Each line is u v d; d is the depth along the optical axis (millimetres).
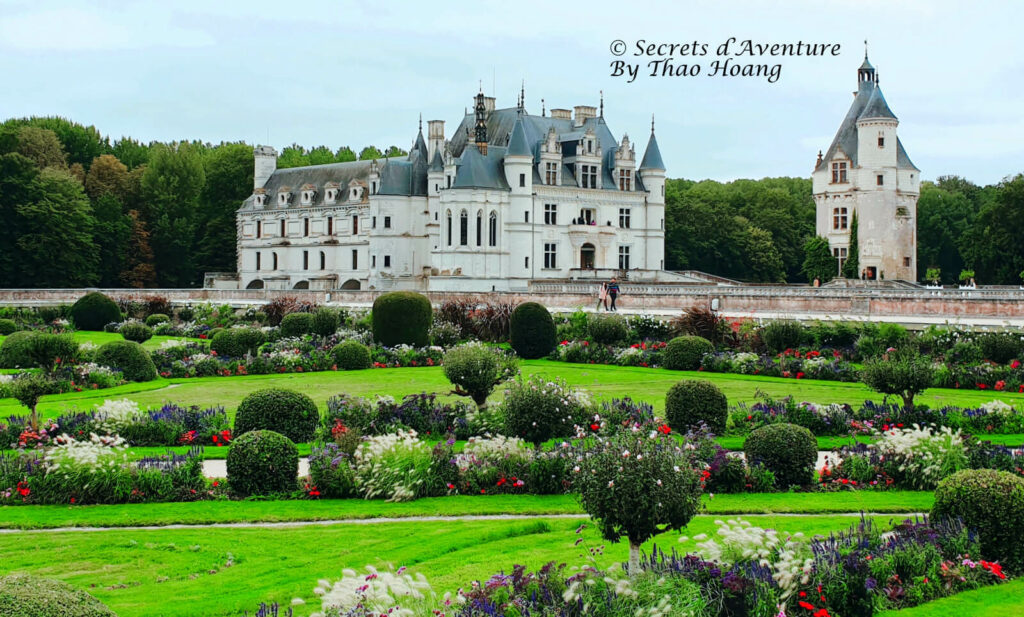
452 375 36625
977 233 127000
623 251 133625
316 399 45375
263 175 159625
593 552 22047
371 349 61125
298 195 152875
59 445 31469
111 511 26453
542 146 129375
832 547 18672
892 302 61938
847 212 115938
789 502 26438
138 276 149000
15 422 35219
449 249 123312
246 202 159750
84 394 46500
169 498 27578
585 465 19969
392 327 63500
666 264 156875
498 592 16891
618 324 62156
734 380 49906
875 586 18203
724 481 27656
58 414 40812
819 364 50031
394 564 21656
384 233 133750
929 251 152750
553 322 62719
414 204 135125
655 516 19094
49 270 130625
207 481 28734
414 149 139000
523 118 133375
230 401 45031
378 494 27609
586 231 129125
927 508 25891
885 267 113688
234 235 162750
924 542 19734
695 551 21844
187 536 24281
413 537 23750
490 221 123312
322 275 147125
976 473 20984
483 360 36719
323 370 56719
